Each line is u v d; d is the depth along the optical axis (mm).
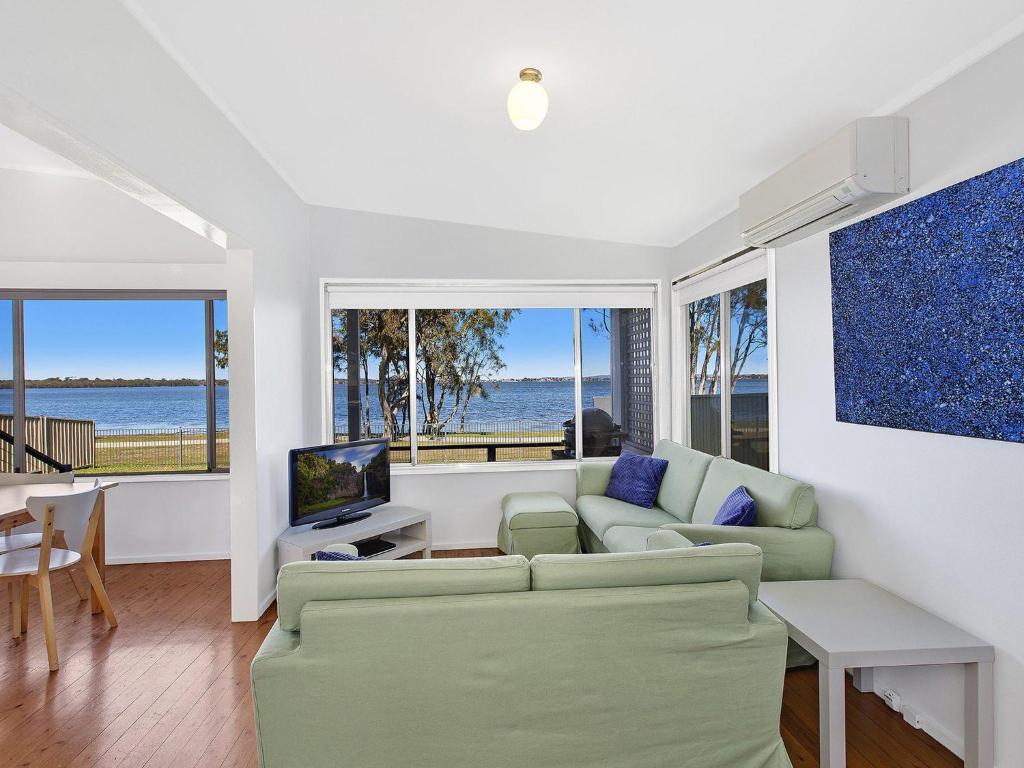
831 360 2896
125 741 2367
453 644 1816
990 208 1985
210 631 3414
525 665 1845
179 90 2639
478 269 4984
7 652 3145
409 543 4445
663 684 1897
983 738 2064
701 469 3969
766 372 3666
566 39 2219
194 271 4727
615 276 5117
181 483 4762
